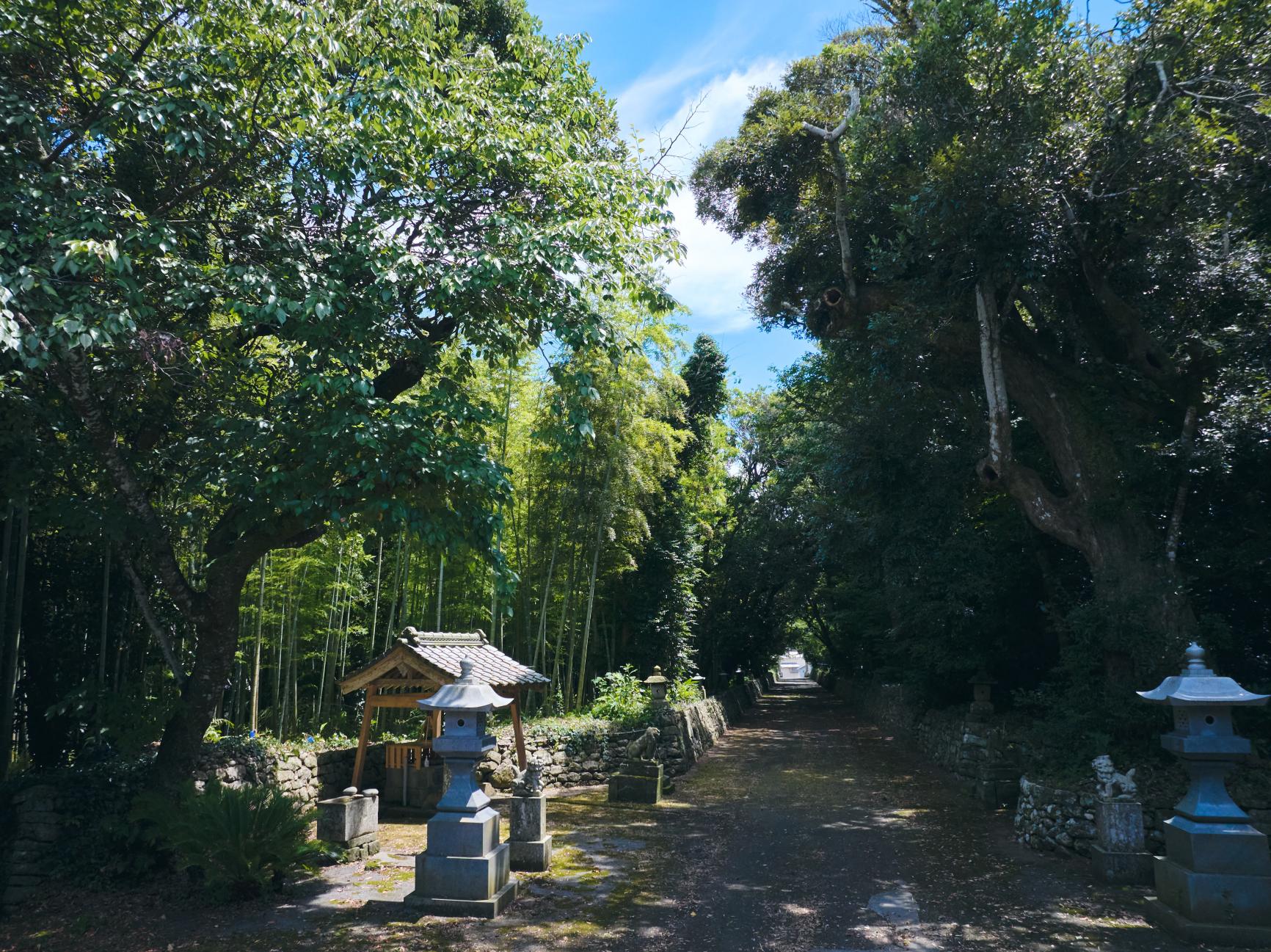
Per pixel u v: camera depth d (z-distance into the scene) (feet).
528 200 28.73
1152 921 20.76
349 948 18.85
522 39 30.78
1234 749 20.26
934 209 33.73
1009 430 35.96
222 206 26.91
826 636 117.91
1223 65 30.96
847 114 41.19
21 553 25.81
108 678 30.94
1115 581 33.09
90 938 19.53
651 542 65.36
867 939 19.66
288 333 23.06
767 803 38.47
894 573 45.55
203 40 24.23
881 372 41.55
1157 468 32.91
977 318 37.04
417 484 23.06
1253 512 33.86
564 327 25.58
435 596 49.96
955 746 47.80
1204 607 35.91
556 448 46.85
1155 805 26.89
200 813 21.85
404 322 26.91
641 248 29.71
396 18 25.48
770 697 134.21
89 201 21.27
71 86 23.54
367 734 32.76
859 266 45.68
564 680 58.34
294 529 24.31
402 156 25.85
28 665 28.94
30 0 21.31
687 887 24.06
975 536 43.11
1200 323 36.58
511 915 21.34
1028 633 46.21
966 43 32.22
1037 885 24.18
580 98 30.17
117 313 19.49
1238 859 19.65
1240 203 32.27
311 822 23.58
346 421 21.45
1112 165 31.91
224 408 25.58
